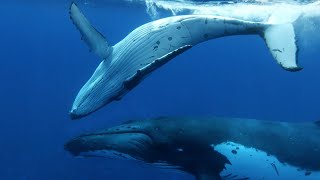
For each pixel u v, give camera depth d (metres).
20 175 26.70
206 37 7.28
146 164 8.70
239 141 8.07
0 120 37.03
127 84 6.73
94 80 7.34
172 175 24.00
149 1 23.89
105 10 35.03
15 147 30.05
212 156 8.16
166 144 8.15
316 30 24.47
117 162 25.56
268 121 8.55
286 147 8.14
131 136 8.11
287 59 6.65
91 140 8.13
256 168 8.09
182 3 20.03
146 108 46.12
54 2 32.38
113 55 7.22
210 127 8.26
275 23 7.37
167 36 7.07
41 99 48.72
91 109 7.27
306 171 8.18
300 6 18.89
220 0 18.39
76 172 25.69
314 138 8.38
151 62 6.87
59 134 33.69
